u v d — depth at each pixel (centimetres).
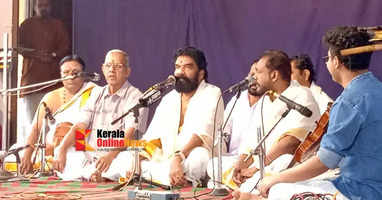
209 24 670
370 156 263
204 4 673
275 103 465
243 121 523
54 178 564
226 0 657
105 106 593
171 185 477
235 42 651
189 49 528
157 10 710
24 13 757
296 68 546
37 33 745
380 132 262
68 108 625
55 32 750
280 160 429
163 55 708
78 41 759
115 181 532
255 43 638
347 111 266
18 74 744
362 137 264
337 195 268
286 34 618
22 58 742
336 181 271
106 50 745
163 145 532
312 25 602
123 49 734
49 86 726
